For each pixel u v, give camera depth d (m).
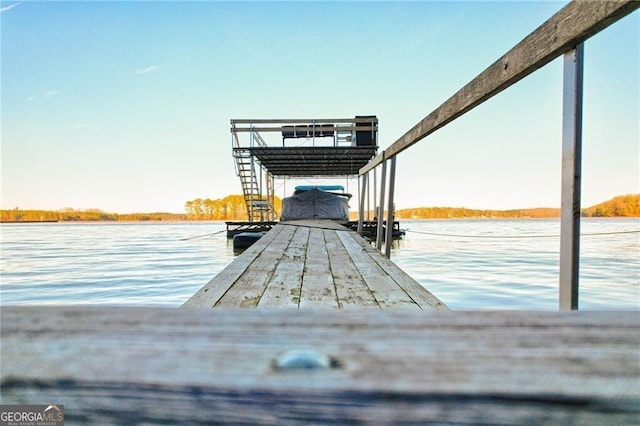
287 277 2.66
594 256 10.49
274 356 0.36
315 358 0.35
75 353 0.38
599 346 0.37
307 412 0.33
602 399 0.32
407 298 2.08
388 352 0.37
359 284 2.45
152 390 0.35
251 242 10.45
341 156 13.33
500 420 0.32
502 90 1.70
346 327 0.42
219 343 0.39
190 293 5.86
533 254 11.25
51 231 31.47
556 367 0.34
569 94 1.21
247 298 2.06
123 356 0.37
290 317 0.45
